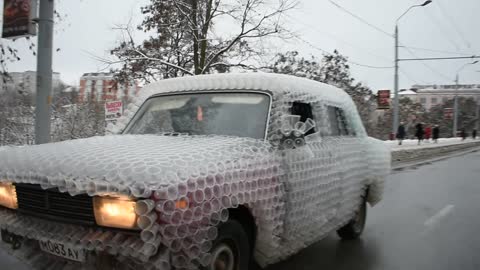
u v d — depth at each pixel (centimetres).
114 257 249
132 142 322
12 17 781
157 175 241
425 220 669
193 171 258
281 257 348
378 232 590
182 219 241
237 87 393
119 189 236
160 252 238
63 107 1423
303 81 426
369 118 3123
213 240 265
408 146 2180
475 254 489
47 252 280
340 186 438
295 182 346
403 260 463
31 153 307
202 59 1595
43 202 281
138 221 234
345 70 2547
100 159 264
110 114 1002
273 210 318
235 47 1652
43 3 769
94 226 254
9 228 301
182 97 415
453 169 1507
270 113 360
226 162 285
